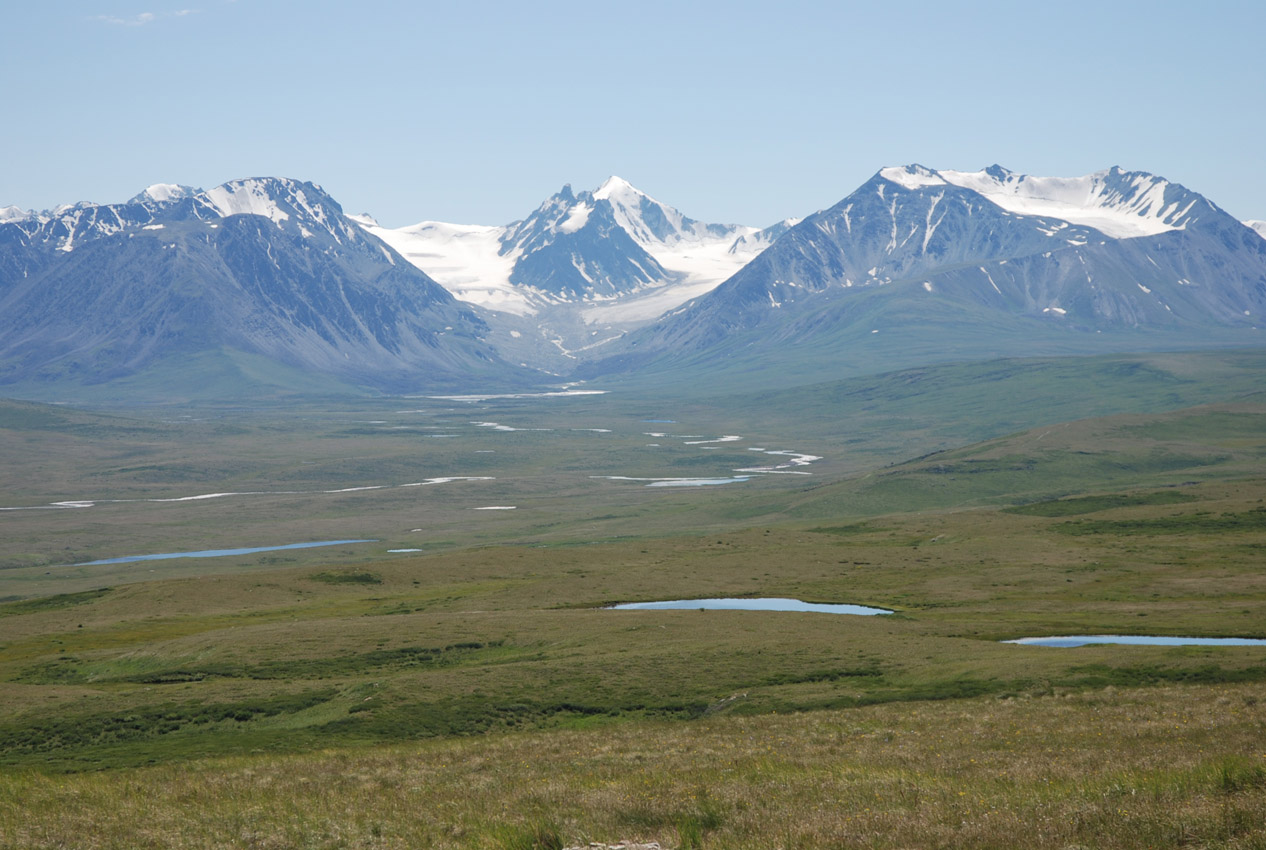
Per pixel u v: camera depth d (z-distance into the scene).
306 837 26.80
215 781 40.25
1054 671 71.00
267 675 88.38
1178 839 20.81
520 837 24.23
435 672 81.94
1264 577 126.00
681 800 27.45
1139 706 52.00
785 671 79.12
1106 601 118.50
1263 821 20.83
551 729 68.00
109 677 92.56
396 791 34.97
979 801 25.11
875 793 27.39
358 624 106.50
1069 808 23.12
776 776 32.12
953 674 73.94
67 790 36.81
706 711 70.56
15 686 84.25
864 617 107.50
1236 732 38.03
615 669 80.94
